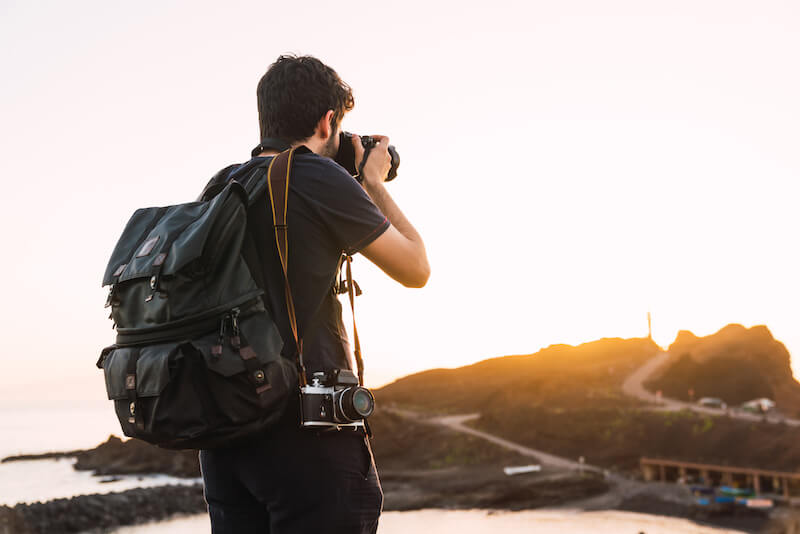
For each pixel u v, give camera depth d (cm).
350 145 200
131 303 156
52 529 6950
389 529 7481
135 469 13812
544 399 16050
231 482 175
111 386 157
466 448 12381
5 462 16650
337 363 169
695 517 7481
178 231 158
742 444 10050
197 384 147
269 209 167
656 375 19038
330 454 161
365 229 169
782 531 6638
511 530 7162
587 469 10638
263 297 163
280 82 188
